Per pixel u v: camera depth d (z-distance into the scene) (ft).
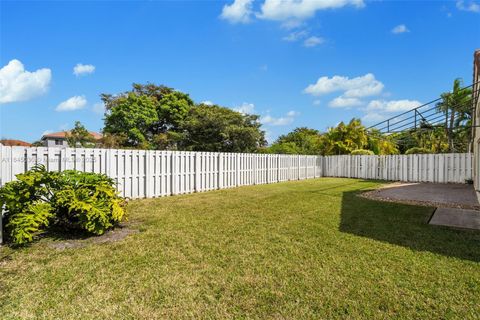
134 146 96.63
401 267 11.54
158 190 31.09
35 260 12.14
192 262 12.05
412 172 52.06
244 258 12.51
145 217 20.44
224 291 9.59
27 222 13.84
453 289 9.70
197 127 85.81
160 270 11.21
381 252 13.24
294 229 17.24
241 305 8.74
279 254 13.00
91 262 11.96
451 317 8.07
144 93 120.47
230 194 33.24
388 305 8.71
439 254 12.98
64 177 16.61
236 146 84.28
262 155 47.70
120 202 17.92
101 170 25.95
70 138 80.02
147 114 104.22
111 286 9.87
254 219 19.90
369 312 8.34
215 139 83.66
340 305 8.73
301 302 8.91
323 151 74.43
